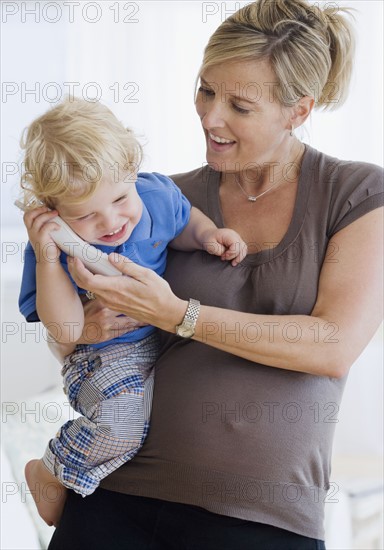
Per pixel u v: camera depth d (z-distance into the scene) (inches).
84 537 60.0
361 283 55.1
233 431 56.1
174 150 136.8
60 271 56.5
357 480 114.9
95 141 53.4
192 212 62.5
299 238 58.0
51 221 55.5
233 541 55.8
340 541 96.7
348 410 124.5
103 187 53.9
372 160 135.3
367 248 55.7
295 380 56.6
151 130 136.3
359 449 124.6
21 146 57.9
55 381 136.0
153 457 58.6
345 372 54.9
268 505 55.5
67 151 53.1
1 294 134.3
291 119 58.2
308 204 58.3
